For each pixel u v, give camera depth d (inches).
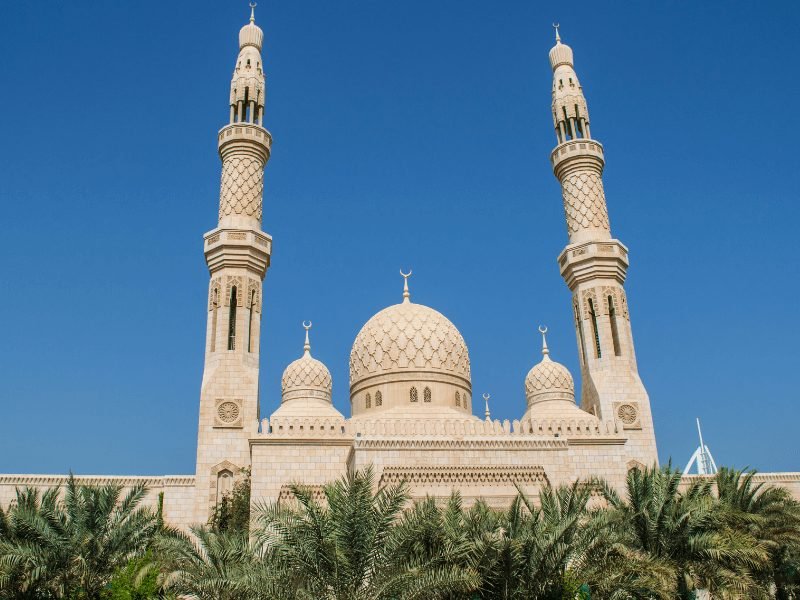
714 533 1398.9
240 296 2422.5
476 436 2082.9
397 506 1195.9
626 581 1257.4
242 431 2260.1
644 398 2405.3
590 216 2642.7
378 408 2544.3
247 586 1118.4
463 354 2694.4
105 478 2241.6
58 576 1460.4
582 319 2544.3
